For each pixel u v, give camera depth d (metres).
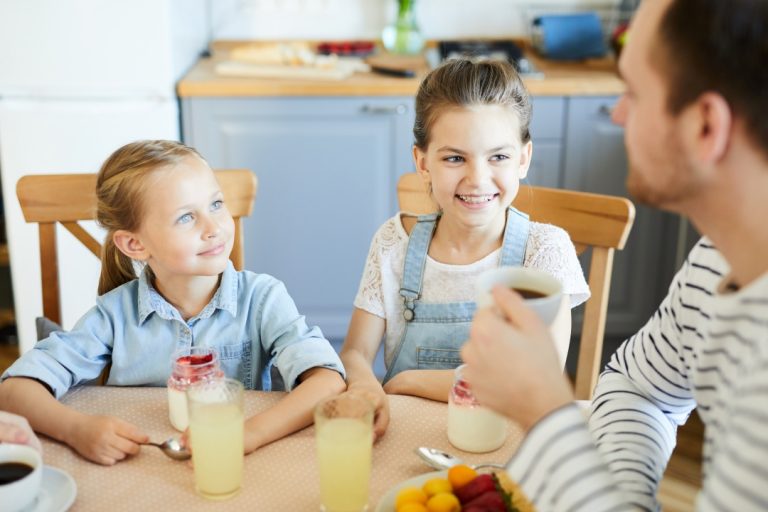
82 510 0.93
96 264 2.66
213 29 3.17
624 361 1.12
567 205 1.55
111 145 2.60
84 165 2.61
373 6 3.16
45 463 1.03
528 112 1.43
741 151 0.68
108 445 1.03
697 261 0.97
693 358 0.97
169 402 1.11
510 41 3.12
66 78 2.56
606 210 1.51
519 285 0.87
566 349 1.33
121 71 2.55
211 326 1.36
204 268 1.30
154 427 1.11
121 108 2.59
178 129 2.66
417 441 1.07
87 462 1.03
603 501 0.72
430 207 1.66
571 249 1.48
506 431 1.07
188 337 1.35
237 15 3.16
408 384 1.23
